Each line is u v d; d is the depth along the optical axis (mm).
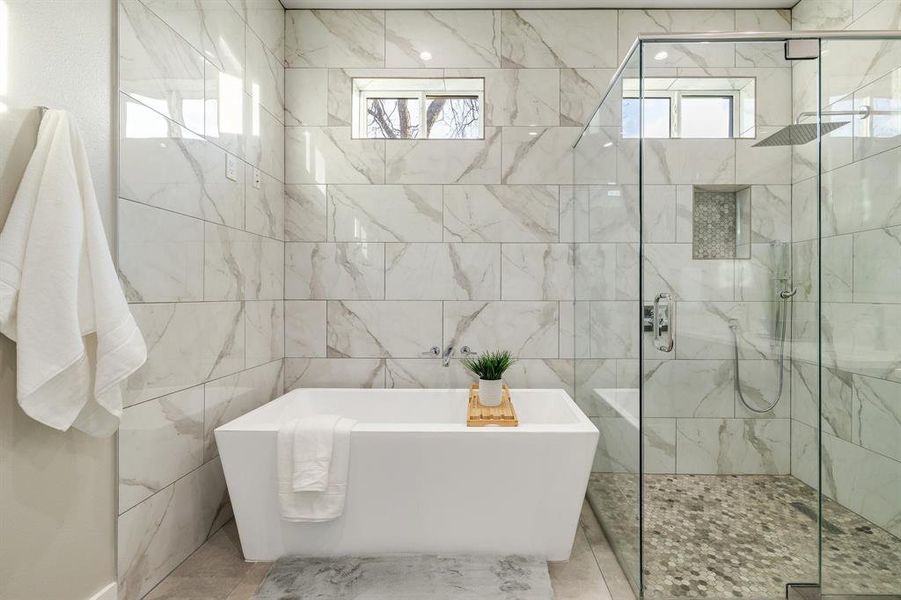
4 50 1176
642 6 2740
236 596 1659
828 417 1769
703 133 1700
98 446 1462
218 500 2115
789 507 1694
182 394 1850
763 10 2748
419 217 2779
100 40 1450
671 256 1701
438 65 2775
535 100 2768
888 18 2148
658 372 1703
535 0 2693
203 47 1975
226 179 2152
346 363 2803
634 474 1744
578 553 1966
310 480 1766
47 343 1185
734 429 1706
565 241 2775
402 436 1834
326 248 2793
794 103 1708
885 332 1796
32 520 1264
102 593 1474
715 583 1664
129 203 1561
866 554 1770
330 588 1676
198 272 1943
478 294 2777
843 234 1767
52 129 1253
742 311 1707
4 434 1196
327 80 2791
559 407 2490
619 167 1908
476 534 1874
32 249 1179
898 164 1781
